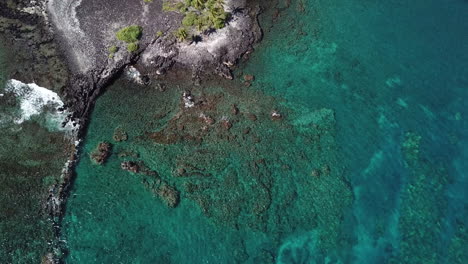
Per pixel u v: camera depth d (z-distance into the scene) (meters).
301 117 38.50
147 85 39.31
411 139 37.50
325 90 40.50
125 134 36.34
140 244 31.22
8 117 36.25
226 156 35.69
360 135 37.62
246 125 37.50
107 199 33.06
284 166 35.41
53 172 33.81
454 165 36.03
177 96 38.91
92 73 38.75
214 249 31.30
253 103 39.03
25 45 40.41
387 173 35.44
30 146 34.97
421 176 35.31
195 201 33.34
